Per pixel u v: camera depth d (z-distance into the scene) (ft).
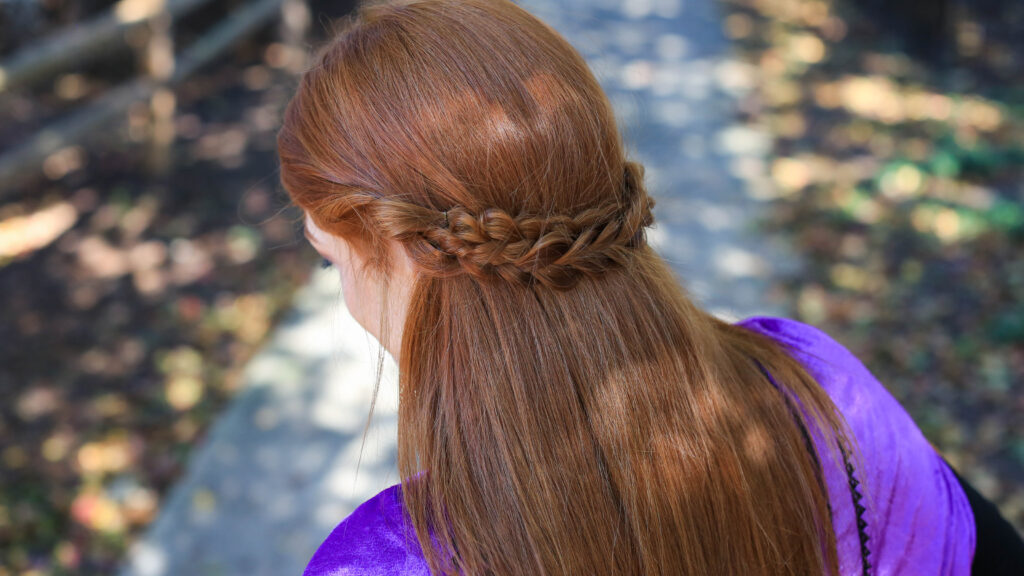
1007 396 10.91
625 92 20.58
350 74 2.38
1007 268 13.82
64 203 15.35
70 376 11.12
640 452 2.37
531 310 2.37
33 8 17.76
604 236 2.37
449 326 2.39
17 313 12.28
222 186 16.63
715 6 31.07
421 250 2.35
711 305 12.30
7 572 8.10
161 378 11.16
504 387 2.34
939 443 10.12
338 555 2.46
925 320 12.47
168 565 8.08
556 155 2.32
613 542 2.36
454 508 2.35
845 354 3.00
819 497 2.66
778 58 25.75
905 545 2.80
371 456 9.48
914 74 24.73
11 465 9.50
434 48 2.33
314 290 12.93
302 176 2.51
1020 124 20.58
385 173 2.33
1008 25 28.40
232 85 21.75
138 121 17.11
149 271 13.65
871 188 16.88
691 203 15.51
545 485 2.32
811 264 13.83
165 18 15.46
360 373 10.84
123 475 9.43
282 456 9.44
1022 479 9.64
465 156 2.28
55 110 18.02
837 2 32.37
